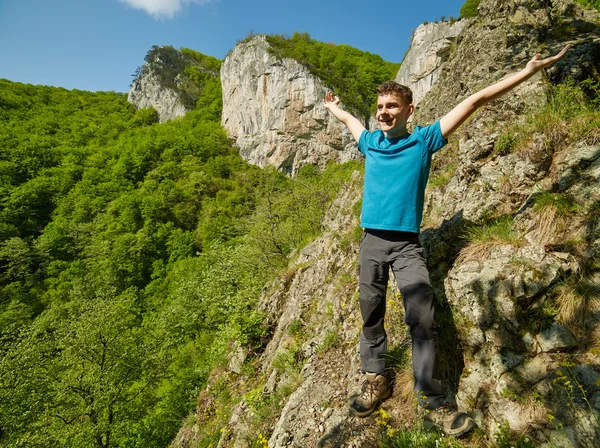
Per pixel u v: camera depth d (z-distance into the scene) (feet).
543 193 8.42
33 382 47.55
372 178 7.50
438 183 12.88
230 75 278.87
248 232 71.31
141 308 119.65
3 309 120.37
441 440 6.35
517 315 6.91
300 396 10.61
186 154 236.84
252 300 33.45
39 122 271.28
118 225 163.12
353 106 229.25
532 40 15.90
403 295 6.88
